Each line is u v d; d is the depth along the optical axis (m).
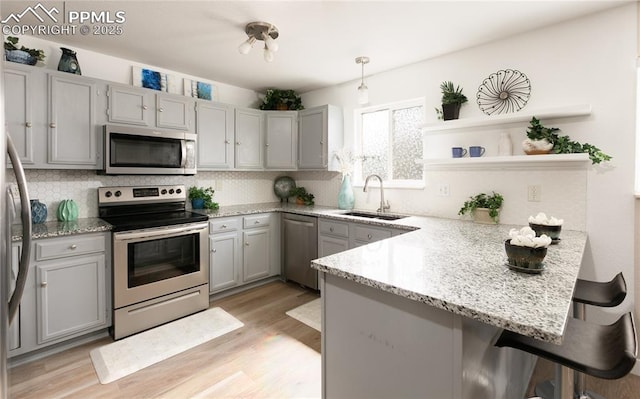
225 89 3.80
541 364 2.16
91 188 2.85
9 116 2.20
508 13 2.16
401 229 2.56
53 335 2.17
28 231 1.10
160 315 2.66
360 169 3.72
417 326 1.10
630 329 1.04
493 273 1.24
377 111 3.59
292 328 2.60
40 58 2.41
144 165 2.80
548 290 1.05
